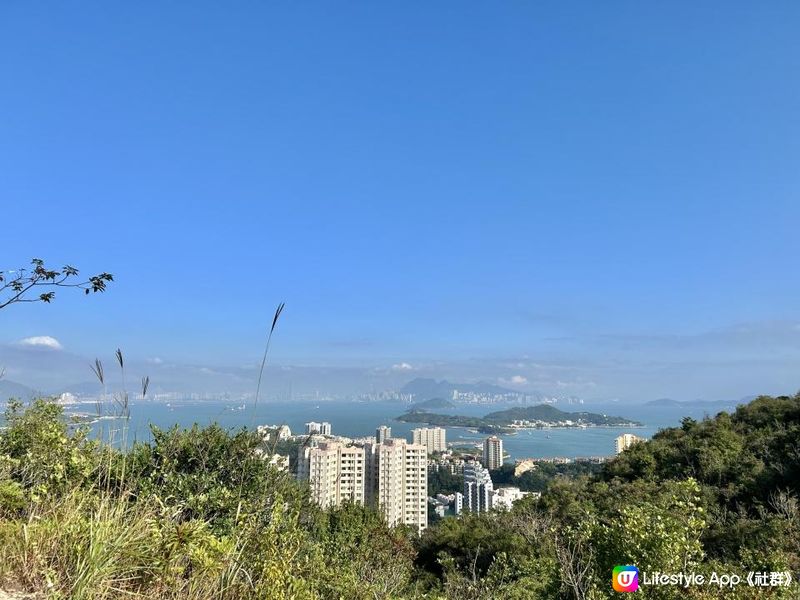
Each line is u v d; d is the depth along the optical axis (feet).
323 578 14.98
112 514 11.12
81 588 8.79
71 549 10.05
